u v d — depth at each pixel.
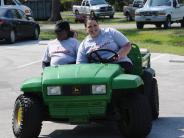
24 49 17.02
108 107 5.89
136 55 6.67
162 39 19.67
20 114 6.00
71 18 39.03
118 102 5.89
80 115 5.82
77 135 6.32
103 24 30.64
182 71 11.77
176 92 9.27
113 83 5.74
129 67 6.39
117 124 6.18
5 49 17.12
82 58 6.50
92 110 5.78
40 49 16.92
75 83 5.76
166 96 8.88
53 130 6.62
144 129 5.75
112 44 6.45
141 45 17.73
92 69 5.97
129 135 5.80
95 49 6.43
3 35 18.98
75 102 5.78
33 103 5.91
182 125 6.77
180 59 13.46
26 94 6.08
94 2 37.50
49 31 25.09
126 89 5.80
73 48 6.71
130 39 20.02
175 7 25.38
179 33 21.62
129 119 5.76
